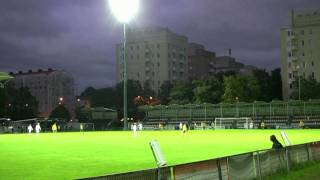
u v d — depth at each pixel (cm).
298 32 16625
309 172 2086
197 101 14250
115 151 3828
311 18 16525
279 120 11912
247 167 1659
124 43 7444
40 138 6656
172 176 1209
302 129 9788
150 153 3591
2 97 14388
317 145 2611
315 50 16362
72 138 6544
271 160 1908
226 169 1491
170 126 11788
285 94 16500
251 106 12269
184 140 5522
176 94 15162
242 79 13588
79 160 3022
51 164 2767
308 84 14112
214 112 12675
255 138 5847
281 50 16900
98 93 18125
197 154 3438
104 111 14725
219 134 7425
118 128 12112
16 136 7625
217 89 14288
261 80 15725
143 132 9294
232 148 4056
